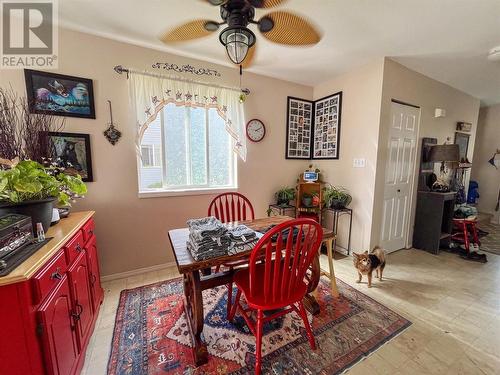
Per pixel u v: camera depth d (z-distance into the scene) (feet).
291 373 3.98
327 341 4.69
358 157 8.71
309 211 9.41
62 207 5.12
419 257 8.94
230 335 4.85
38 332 2.81
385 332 4.95
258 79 9.07
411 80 8.57
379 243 8.82
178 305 5.87
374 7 5.02
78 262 4.25
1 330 2.53
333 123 9.70
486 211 14.58
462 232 9.94
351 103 8.86
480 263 8.41
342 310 5.67
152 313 5.55
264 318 4.10
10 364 2.62
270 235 3.55
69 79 6.08
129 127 6.96
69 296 3.70
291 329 5.01
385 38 6.35
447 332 4.98
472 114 11.87
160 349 4.49
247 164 9.29
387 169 8.55
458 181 12.01
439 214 9.09
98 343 4.62
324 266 8.24
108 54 6.50
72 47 6.08
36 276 2.79
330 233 5.34
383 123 7.99
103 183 6.79
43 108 5.82
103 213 6.89
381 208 8.58
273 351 4.43
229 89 8.27
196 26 4.66
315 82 10.08
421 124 9.35
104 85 6.52
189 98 7.52
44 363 2.90
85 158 6.44
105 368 4.08
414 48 6.95
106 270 7.09
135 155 7.14
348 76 8.90
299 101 10.29
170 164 7.97
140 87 6.80
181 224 8.13
